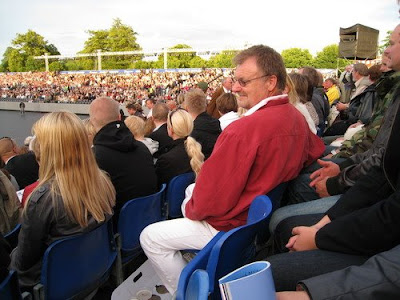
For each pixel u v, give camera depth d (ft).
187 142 10.34
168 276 6.87
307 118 9.99
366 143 9.04
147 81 128.16
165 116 16.21
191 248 6.55
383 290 3.17
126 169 8.79
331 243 4.20
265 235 6.90
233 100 15.84
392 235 3.77
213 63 158.30
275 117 5.94
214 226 6.20
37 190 6.19
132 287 7.59
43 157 6.31
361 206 4.85
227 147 5.71
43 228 6.16
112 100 9.25
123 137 8.81
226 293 2.76
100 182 6.83
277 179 5.86
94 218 6.54
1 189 8.29
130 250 8.55
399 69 6.82
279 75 6.53
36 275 6.42
